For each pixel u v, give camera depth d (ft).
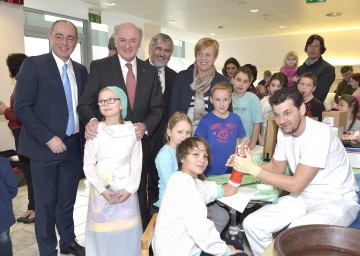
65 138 7.06
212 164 7.48
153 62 8.99
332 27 27.35
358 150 7.86
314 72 12.36
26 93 6.53
